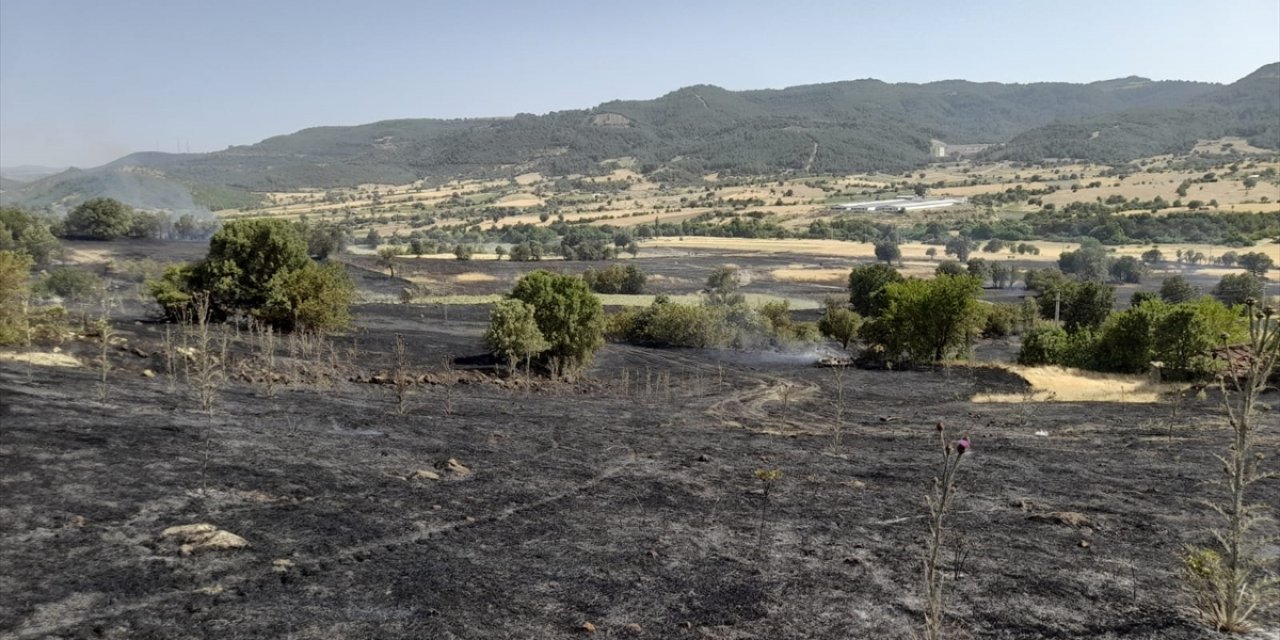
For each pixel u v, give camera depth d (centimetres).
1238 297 6669
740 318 4966
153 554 751
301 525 873
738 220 15650
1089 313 5566
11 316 2003
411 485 1085
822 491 1183
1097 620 681
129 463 1045
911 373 3728
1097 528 977
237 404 1623
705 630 653
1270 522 1021
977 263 9094
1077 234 14088
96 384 1608
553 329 3203
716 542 901
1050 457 1523
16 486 904
